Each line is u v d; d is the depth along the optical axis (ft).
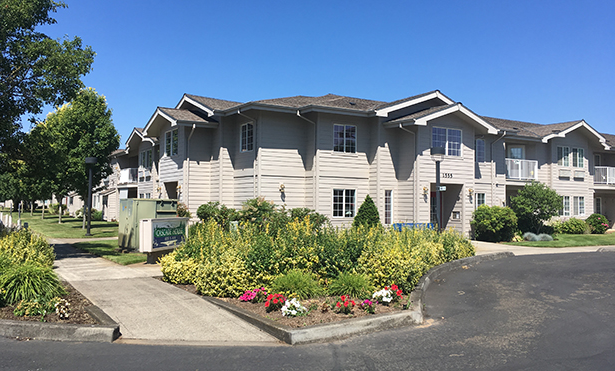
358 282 27.50
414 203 63.98
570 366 17.67
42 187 88.79
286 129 62.23
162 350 18.99
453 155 68.49
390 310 24.64
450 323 24.04
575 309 27.07
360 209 61.72
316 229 34.78
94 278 33.22
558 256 52.26
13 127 41.14
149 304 25.70
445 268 40.91
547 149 85.30
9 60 40.55
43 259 32.89
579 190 88.33
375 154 65.00
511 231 71.05
